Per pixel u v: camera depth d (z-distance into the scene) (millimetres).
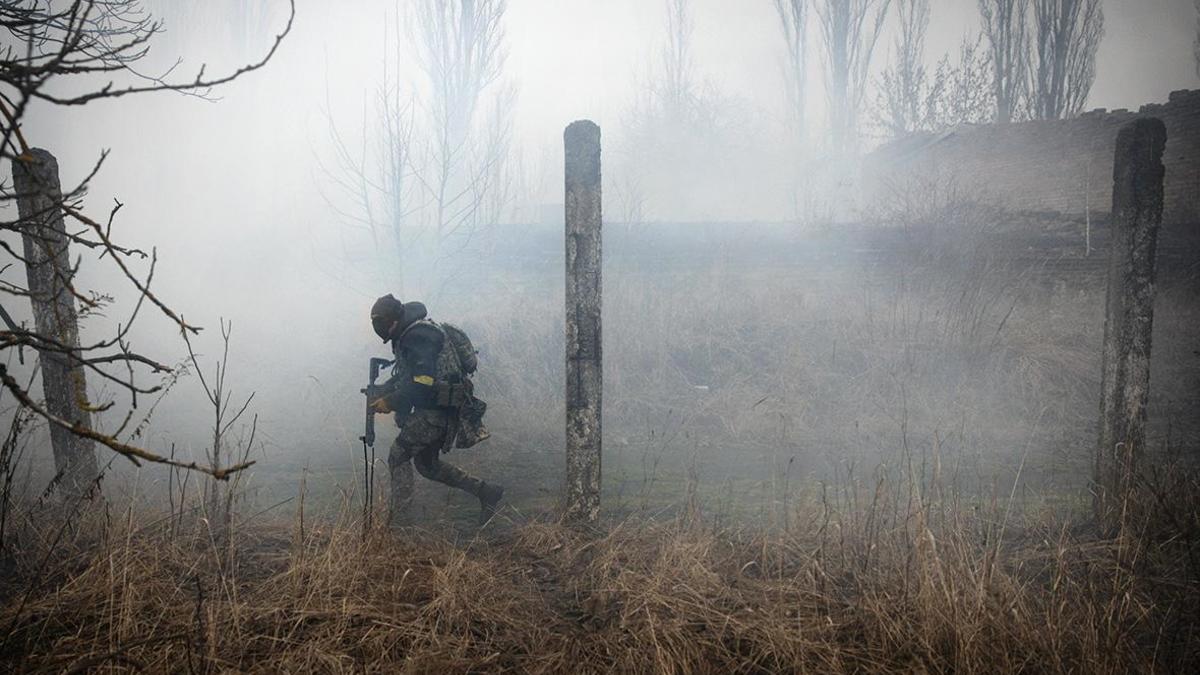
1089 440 6730
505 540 4152
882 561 3510
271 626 3025
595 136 4164
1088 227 13391
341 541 3549
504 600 3352
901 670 2816
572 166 4172
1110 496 4043
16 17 2621
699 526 3928
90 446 4508
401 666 2799
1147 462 5328
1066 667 2744
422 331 4324
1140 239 4039
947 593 2961
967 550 3385
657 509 4758
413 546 3760
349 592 3195
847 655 2908
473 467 5836
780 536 3838
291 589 3244
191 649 2807
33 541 3730
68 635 2918
